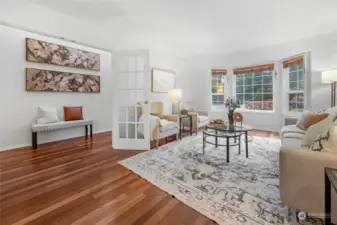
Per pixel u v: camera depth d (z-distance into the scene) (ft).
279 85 15.31
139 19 10.23
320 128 6.32
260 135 14.32
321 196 4.13
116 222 4.55
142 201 5.47
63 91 13.35
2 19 8.66
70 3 8.45
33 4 8.37
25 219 4.65
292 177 4.42
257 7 9.00
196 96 19.53
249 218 4.66
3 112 10.73
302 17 10.12
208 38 13.53
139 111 11.02
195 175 7.18
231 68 18.15
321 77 12.46
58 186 6.38
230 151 10.18
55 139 13.05
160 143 12.18
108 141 12.85
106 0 8.29
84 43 11.78
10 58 10.86
